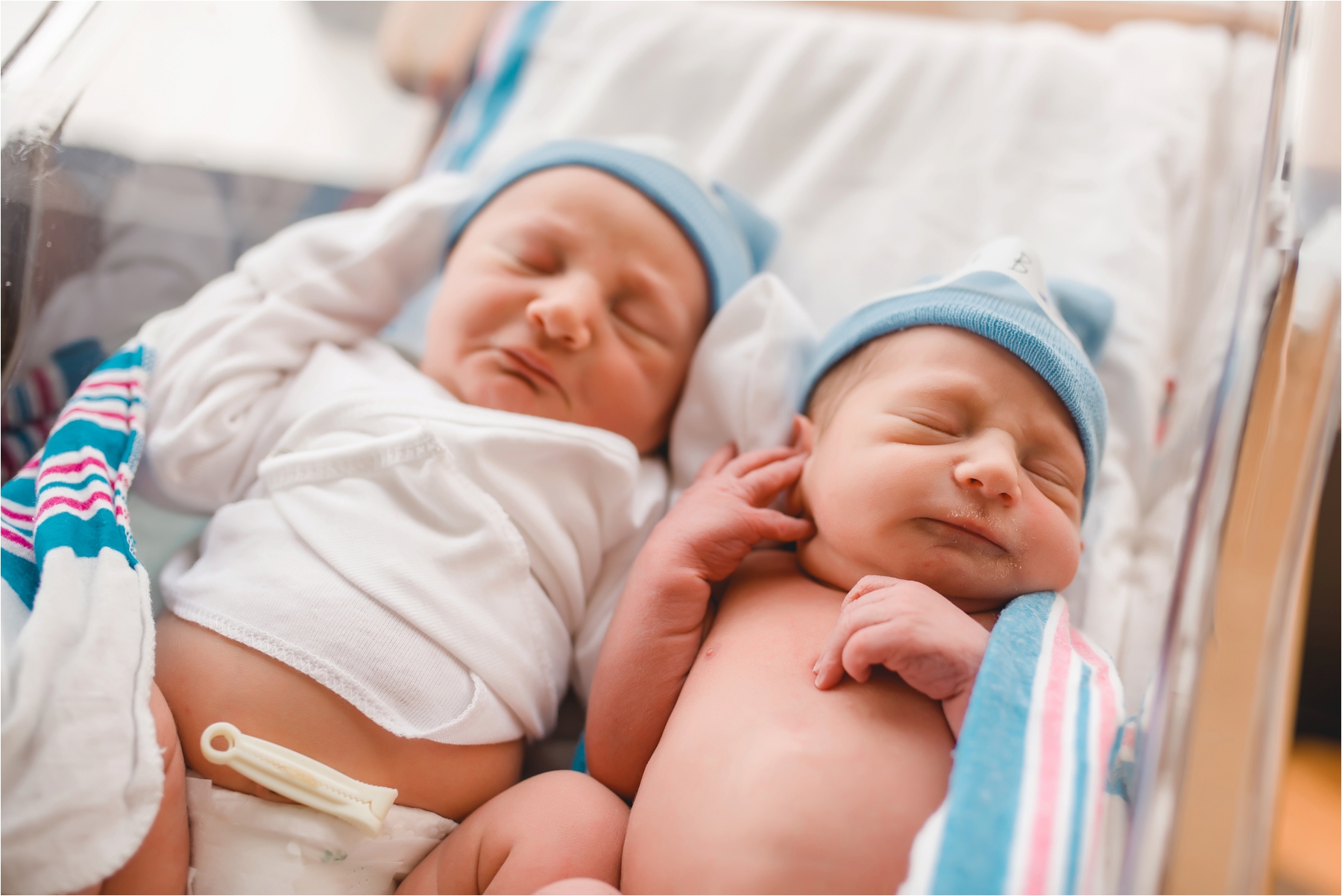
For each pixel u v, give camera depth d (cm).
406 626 85
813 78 154
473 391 106
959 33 156
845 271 136
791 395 110
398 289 126
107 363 103
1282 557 66
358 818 77
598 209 113
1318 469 69
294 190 147
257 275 118
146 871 72
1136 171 135
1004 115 145
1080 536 96
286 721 80
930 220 138
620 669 87
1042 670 73
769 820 70
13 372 95
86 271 109
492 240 113
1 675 69
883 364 94
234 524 92
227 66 136
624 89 155
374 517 90
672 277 114
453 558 90
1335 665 145
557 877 77
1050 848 63
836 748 73
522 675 90
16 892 66
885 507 84
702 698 82
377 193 152
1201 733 63
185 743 80
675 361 115
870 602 77
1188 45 146
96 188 109
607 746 86
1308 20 82
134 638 76
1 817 66
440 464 92
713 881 69
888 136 148
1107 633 98
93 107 107
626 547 104
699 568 90
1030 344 88
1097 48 151
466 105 162
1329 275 72
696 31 160
